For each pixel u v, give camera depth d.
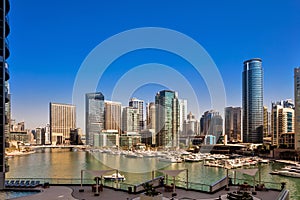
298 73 139.62
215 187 30.11
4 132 37.53
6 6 41.16
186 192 29.92
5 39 39.94
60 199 26.94
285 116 171.00
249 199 25.47
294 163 117.69
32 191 31.53
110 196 28.14
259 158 133.62
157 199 24.81
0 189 32.41
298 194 59.34
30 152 175.12
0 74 38.72
